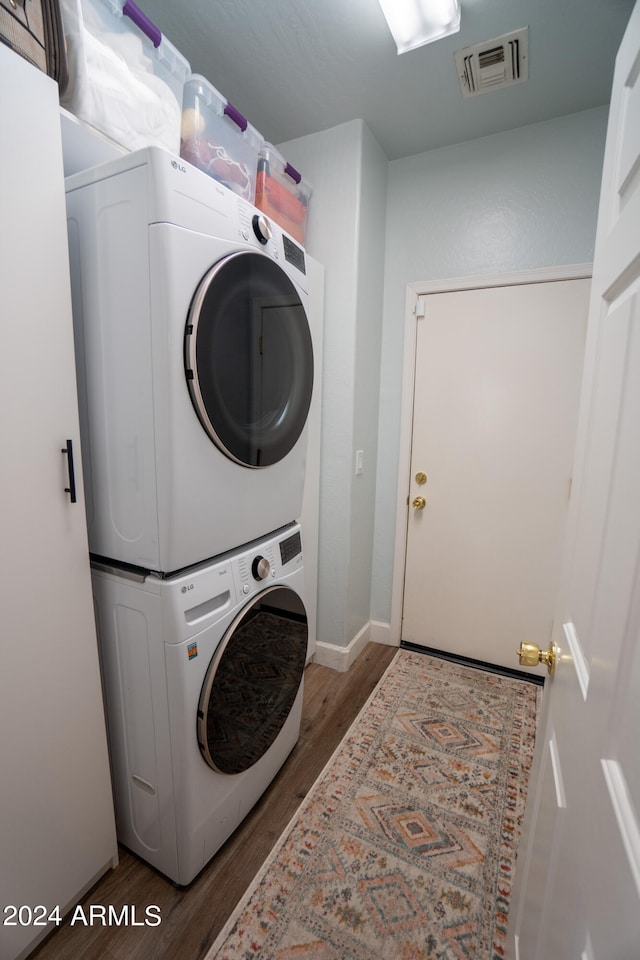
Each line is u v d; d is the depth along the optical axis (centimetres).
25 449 88
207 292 98
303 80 167
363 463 226
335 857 127
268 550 136
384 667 228
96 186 97
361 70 162
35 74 84
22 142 83
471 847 130
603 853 44
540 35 147
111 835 119
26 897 97
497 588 224
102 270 99
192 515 104
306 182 192
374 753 167
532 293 201
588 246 189
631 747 42
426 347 224
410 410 231
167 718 107
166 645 104
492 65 159
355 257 196
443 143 207
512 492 216
